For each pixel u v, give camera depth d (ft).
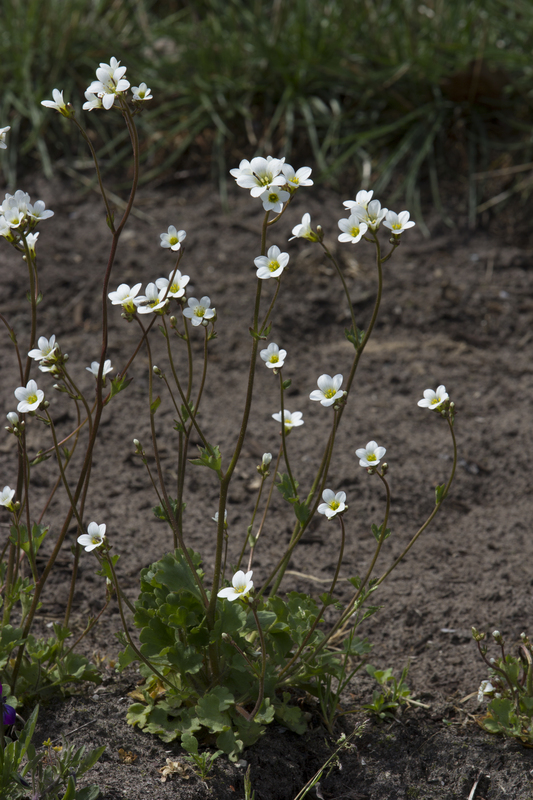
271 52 19.40
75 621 8.55
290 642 6.80
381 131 18.37
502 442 12.49
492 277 16.42
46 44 19.84
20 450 6.72
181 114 19.17
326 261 16.33
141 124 19.21
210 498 11.09
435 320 15.39
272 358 6.29
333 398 6.10
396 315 15.43
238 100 19.49
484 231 17.47
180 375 13.71
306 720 7.19
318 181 17.99
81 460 11.67
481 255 16.93
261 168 5.70
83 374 13.48
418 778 6.82
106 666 7.73
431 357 14.58
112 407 12.82
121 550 9.78
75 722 6.81
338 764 6.85
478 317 15.52
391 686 7.76
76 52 19.86
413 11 20.56
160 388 13.34
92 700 7.15
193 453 11.93
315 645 7.00
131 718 6.77
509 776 6.76
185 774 6.33
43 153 18.26
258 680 6.77
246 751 6.64
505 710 7.09
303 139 18.79
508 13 21.13
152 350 14.24
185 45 20.20
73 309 14.98
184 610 6.35
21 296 15.12
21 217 6.17
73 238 16.70
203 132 19.21
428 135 18.53
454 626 8.85
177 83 19.72
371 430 12.67
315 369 14.16
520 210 17.67
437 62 18.97
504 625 8.80
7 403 12.53
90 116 19.25
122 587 9.19
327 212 17.33
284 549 10.14
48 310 14.88
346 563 9.95
